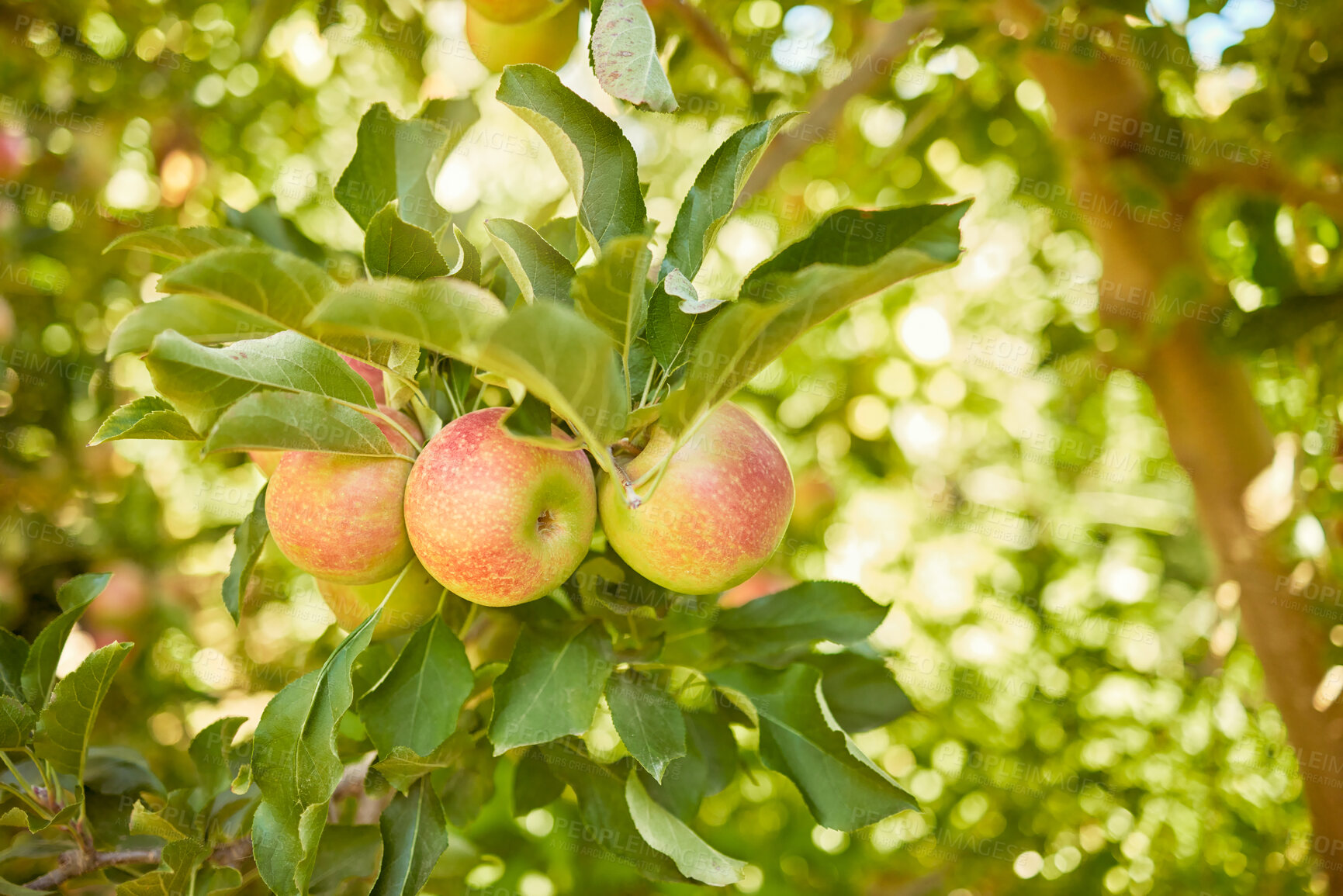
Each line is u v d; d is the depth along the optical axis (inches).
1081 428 76.6
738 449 35.7
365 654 38.7
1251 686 67.9
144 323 35.0
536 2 41.6
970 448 81.4
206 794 42.1
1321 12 45.7
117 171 73.6
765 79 64.5
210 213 74.2
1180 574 67.6
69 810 39.4
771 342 33.4
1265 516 51.8
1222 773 67.8
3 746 38.6
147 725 64.6
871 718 40.6
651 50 35.9
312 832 34.9
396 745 35.7
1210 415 52.4
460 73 64.4
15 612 62.9
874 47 51.4
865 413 82.1
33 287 66.7
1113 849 65.7
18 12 66.2
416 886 36.5
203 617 70.2
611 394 33.3
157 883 38.1
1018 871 64.7
